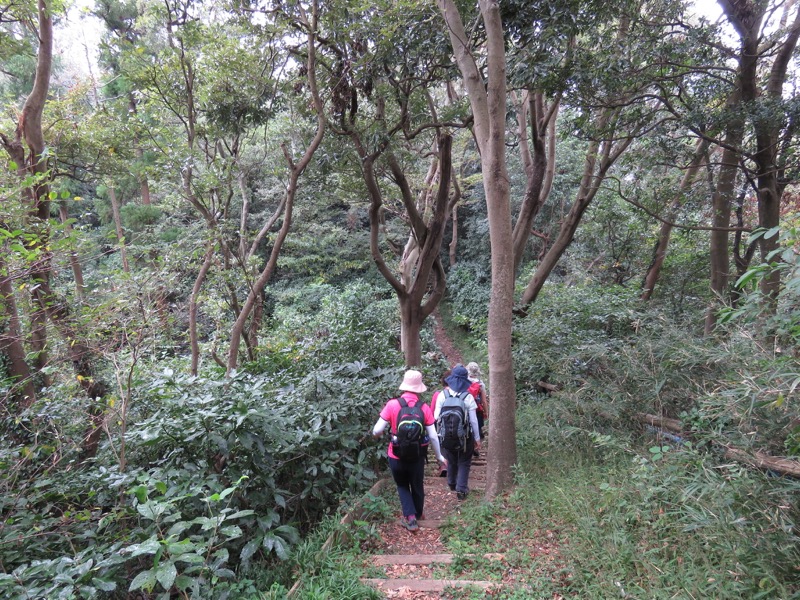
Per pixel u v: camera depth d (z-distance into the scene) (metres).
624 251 13.98
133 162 11.37
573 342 8.53
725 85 8.32
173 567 2.81
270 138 11.76
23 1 6.26
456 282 24.64
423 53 7.76
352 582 3.49
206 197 9.74
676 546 3.48
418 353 10.98
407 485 4.89
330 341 9.11
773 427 3.21
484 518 4.73
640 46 7.85
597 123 9.94
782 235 2.69
